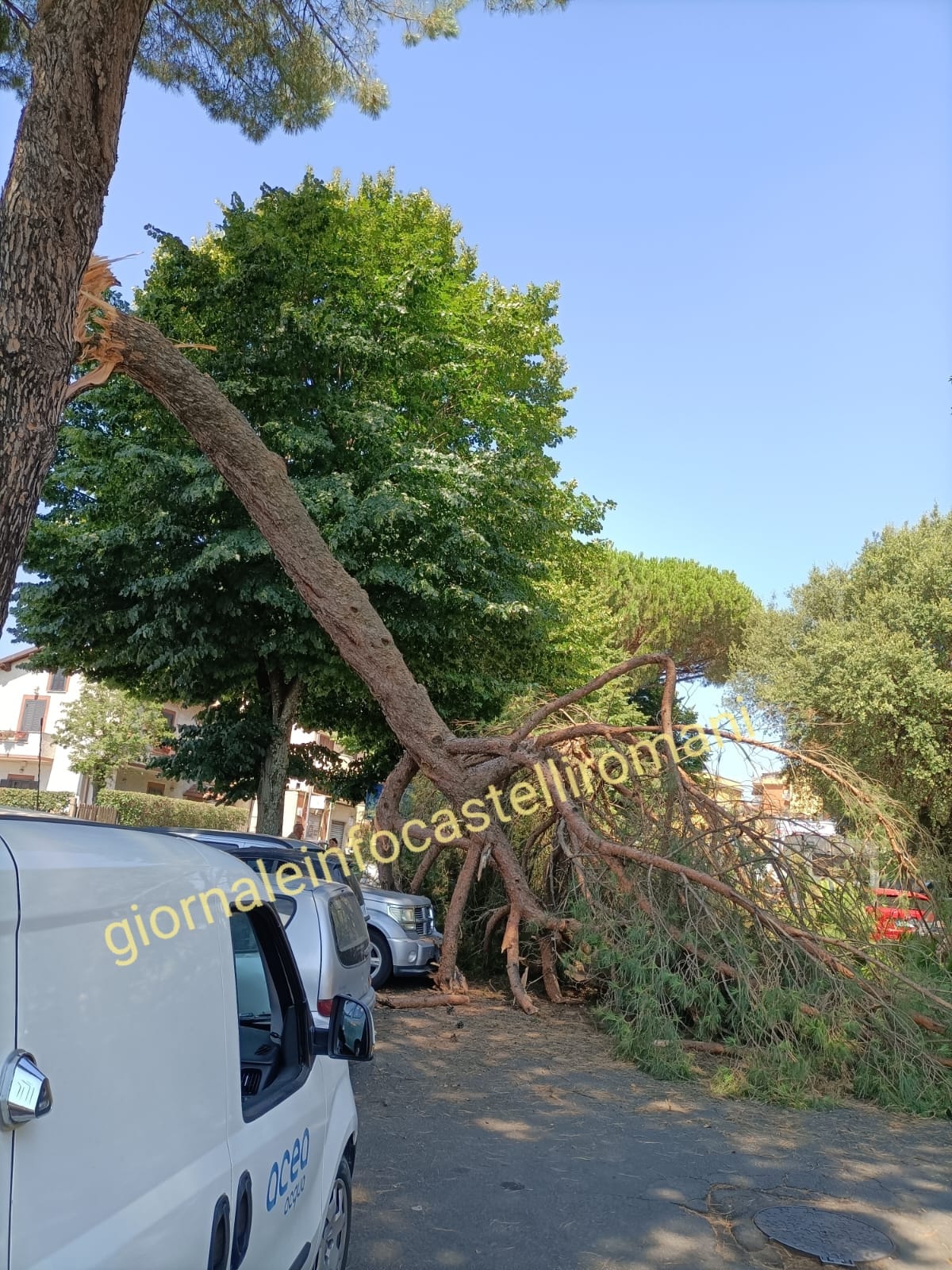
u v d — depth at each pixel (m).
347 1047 3.50
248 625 13.98
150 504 13.71
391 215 18.80
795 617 27.30
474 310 20.14
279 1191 2.92
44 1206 1.63
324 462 14.45
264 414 14.14
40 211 5.03
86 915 1.94
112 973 2.00
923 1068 8.10
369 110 9.66
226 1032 2.61
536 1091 7.62
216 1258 2.29
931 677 22.66
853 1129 7.22
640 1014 8.73
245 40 9.16
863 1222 5.31
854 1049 8.32
